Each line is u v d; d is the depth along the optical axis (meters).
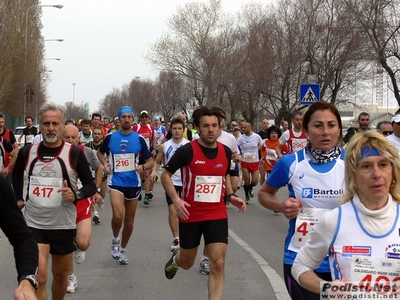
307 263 3.00
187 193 5.58
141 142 7.91
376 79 27.86
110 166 7.89
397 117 6.61
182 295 6.25
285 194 16.55
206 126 5.53
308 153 4.08
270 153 14.24
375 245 2.78
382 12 21.41
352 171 2.83
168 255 8.30
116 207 7.64
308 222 3.93
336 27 27.11
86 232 5.73
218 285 5.29
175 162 5.54
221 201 5.59
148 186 14.08
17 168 5.27
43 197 5.10
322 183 3.96
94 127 13.36
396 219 2.79
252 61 36.22
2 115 10.45
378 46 21.58
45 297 4.98
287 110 34.66
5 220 3.05
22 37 40.28
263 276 7.02
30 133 19.73
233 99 42.75
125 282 6.81
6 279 6.97
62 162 5.16
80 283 6.76
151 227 10.75
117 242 7.84
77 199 5.05
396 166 2.78
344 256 2.81
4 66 35.66
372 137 2.80
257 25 37.38
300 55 31.05
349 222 2.83
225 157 5.64
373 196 2.75
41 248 5.00
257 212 12.93
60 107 5.23
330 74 27.77
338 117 4.05
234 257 8.12
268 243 9.20
